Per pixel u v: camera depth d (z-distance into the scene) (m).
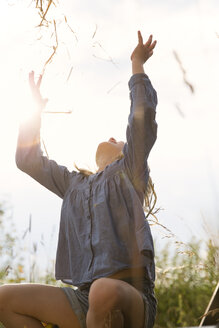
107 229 2.32
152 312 2.30
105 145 2.75
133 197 2.34
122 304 2.04
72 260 2.41
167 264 3.78
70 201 2.53
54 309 2.30
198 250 2.32
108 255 2.26
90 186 2.50
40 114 2.74
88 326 2.07
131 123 2.38
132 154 2.39
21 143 2.70
